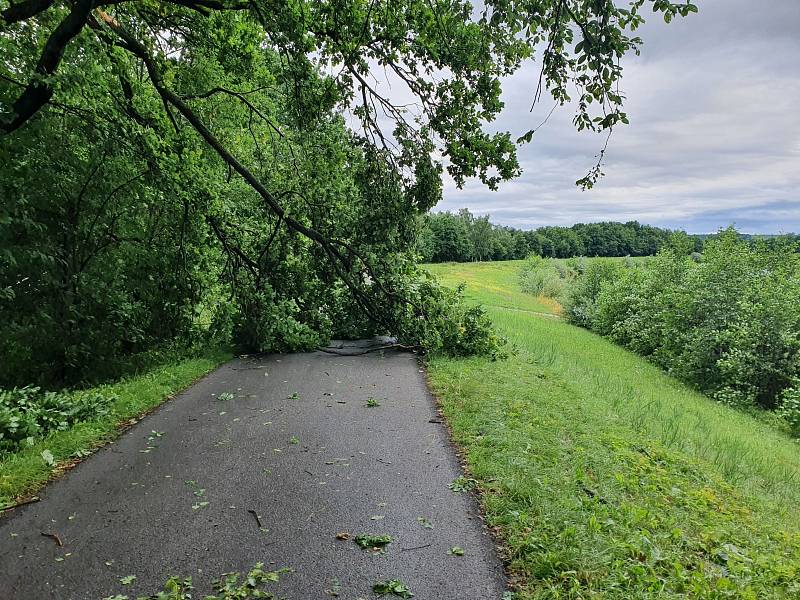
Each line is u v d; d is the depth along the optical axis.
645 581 3.12
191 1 8.49
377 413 6.77
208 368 9.55
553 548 3.42
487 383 8.20
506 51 7.71
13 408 5.66
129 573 3.30
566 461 5.07
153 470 4.94
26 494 4.41
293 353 11.34
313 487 4.55
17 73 7.73
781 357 14.41
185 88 11.43
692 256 22.47
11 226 7.60
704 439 7.91
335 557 3.47
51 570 3.33
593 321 26.89
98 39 8.42
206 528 3.86
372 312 11.98
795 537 4.36
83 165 8.45
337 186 11.41
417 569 3.33
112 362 8.88
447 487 4.54
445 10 7.41
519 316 25.25
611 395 9.37
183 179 9.52
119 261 9.24
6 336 7.78
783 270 16.42
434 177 10.09
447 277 49.97
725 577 3.29
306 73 8.49
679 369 16.64
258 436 5.89
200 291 11.05
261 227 11.88
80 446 5.43
